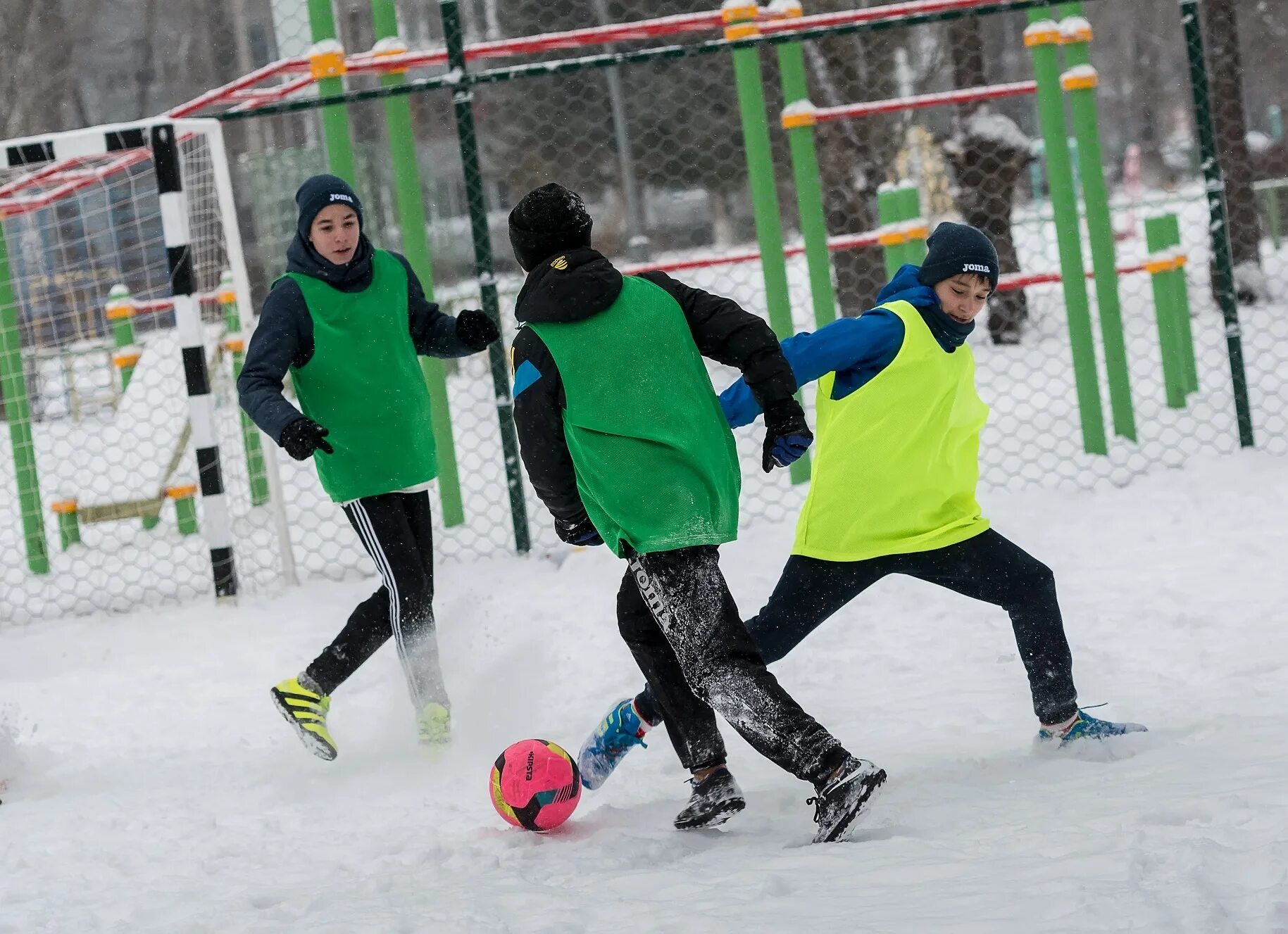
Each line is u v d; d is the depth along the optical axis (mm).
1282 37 53000
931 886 5539
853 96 34531
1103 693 9594
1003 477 18891
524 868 6727
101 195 38531
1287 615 11445
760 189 18656
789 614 8055
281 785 9305
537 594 15406
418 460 9906
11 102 49219
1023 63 47469
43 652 15203
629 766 8961
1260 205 47625
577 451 6844
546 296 6875
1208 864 5273
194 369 16391
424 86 16953
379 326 9867
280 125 45656
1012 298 31781
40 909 6707
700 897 5785
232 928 6023
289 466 25297
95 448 28625
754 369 6852
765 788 8070
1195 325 31547
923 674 10875
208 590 17797
